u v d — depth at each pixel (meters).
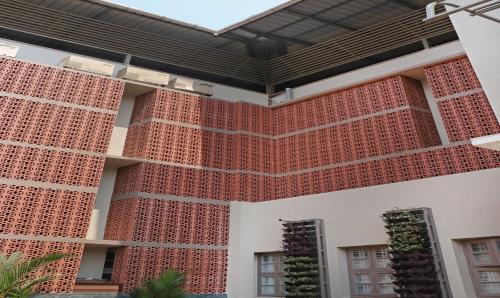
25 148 10.08
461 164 9.95
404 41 12.95
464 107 10.61
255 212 11.91
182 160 12.32
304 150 13.24
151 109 12.54
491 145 4.67
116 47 13.43
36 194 9.83
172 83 13.38
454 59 11.25
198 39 13.78
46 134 10.48
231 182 12.87
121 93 12.15
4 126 10.00
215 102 13.80
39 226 9.62
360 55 13.82
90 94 11.56
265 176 13.27
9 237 9.18
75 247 9.92
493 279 7.79
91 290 9.77
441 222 8.41
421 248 7.96
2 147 9.80
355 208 9.83
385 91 12.24
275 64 15.09
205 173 12.55
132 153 12.35
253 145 13.57
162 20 12.52
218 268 11.49
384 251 9.33
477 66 5.03
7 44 11.03
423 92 12.48
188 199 11.91
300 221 10.27
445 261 8.09
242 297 10.91
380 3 11.70
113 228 11.41
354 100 12.82
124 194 11.70
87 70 11.82
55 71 11.26
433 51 12.18
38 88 10.81
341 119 12.84
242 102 14.11
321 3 11.65
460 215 8.18
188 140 12.68
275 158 13.77
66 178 10.36
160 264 10.78
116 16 12.38
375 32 12.93
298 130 13.72
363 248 9.73
